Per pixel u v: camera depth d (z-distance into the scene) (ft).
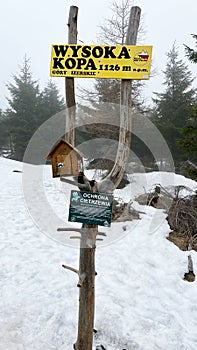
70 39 5.27
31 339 7.39
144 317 8.60
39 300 9.08
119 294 9.88
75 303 8.95
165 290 10.69
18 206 19.98
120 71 5.09
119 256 12.96
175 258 13.44
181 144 18.49
